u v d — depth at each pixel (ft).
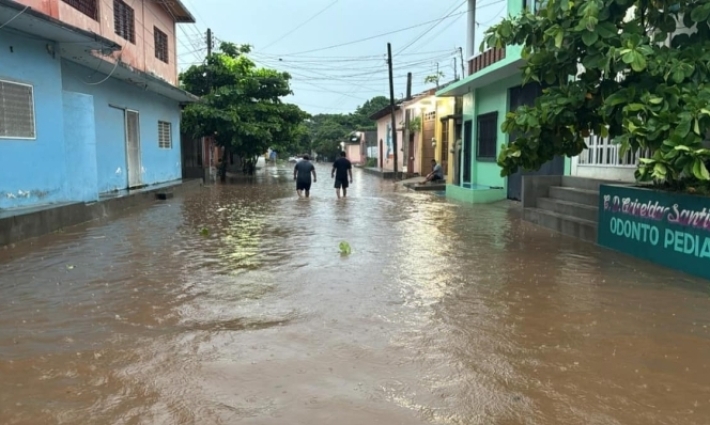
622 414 9.73
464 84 53.11
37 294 17.51
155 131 61.05
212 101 84.17
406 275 20.20
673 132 18.08
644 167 18.52
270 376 11.28
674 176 18.86
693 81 19.63
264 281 19.29
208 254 24.29
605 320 14.85
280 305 16.33
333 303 16.55
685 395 10.46
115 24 49.73
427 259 23.12
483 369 11.67
